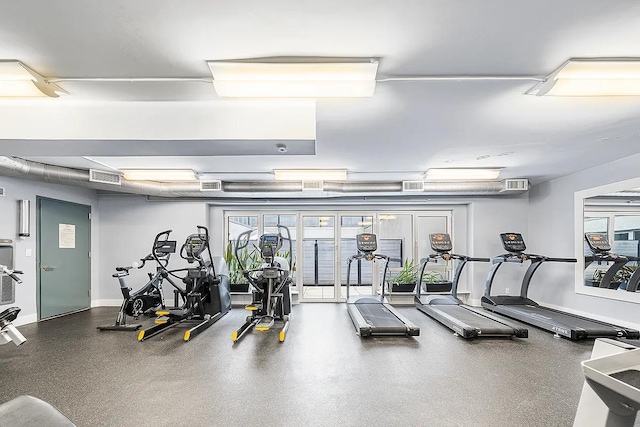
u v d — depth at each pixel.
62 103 3.37
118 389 3.58
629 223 5.56
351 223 8.98
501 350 4.81
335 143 4.71
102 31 2.18
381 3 1.93
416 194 7.74
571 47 2.40
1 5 1.91
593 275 6.37
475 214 8.33
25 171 5.31
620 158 5.63
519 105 3.41
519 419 2.97
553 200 7.40
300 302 8.61
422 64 2.63
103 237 8.21
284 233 8.88
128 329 5.87
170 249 6.49
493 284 8.25
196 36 2.24
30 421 1.61
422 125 3.99
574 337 5.03
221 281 7.11
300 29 2.18
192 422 2.95
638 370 1.77
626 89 2.91
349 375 3.93
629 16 2.05
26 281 6.32
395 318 6.03
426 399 3.34
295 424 2.92
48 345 5.07
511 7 1.97
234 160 5.62
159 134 3.38
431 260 8.21
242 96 2.97
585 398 2.00
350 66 2.56
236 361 4.39
